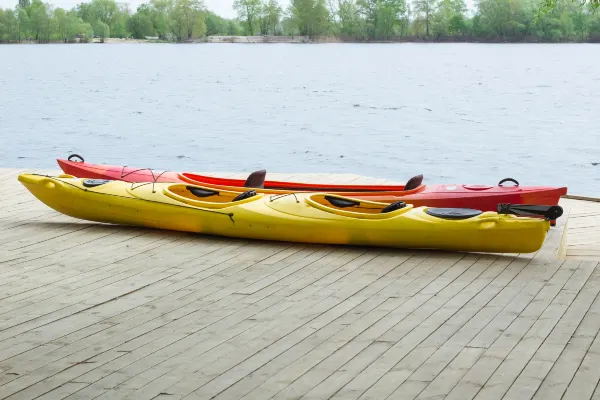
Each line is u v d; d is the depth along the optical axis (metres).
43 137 23.14
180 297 4.59
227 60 75.81
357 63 68.88
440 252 5.63
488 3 108.25
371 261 5.39
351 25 127.19
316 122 26.86
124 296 4.62
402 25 125.94
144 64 69.06
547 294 4.57
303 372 3.44
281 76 52.91
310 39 130.62
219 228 6.05
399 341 3.82
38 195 6.47
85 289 4.76
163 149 20.80
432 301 4.47
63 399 3.17
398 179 16.52
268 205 5.95
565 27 104.00
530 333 3.90
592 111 29.47
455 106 32.25
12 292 4.69
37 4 137.38
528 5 104.69
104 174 7.55
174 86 44.03
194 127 25.55
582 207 8.77
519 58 72.81
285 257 5.52
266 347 3.76
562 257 6.16
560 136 22.61
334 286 4.80
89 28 140.38
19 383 3.33
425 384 3.29
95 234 6.25
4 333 3.97
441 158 19.00
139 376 3.41
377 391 3.22
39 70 60.47
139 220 6.32
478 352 3.65
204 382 3.34
